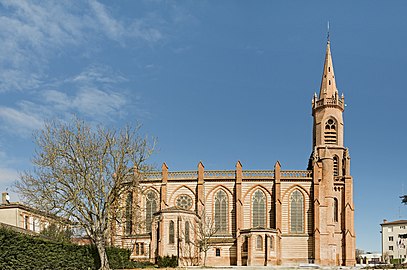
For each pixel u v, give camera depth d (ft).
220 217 382.83
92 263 217.36
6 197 300.61
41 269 184.85
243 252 354.33
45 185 215.51
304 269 289.74
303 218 377.30
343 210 393.29
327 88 427.74
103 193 223.10
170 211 334.03
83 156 223.10
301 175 386.11
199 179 384.06
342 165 407.44
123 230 343.05
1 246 164.86
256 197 383.86
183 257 327.26
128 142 237.25
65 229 246.88
